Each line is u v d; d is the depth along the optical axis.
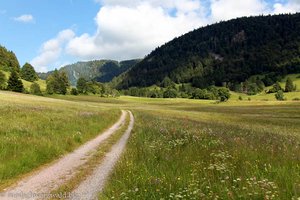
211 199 8.63
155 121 50.09
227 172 11.21
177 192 9.46
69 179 13.02
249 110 139.88
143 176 11.57
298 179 9.74
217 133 25.48
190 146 17.77
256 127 51.81
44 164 15.68
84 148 21.33
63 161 16.66
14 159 14.54
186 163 13.22
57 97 191.12
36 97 132.50
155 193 9.50
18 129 23.64
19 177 13.02
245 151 14.74
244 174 10.90
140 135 27.80
